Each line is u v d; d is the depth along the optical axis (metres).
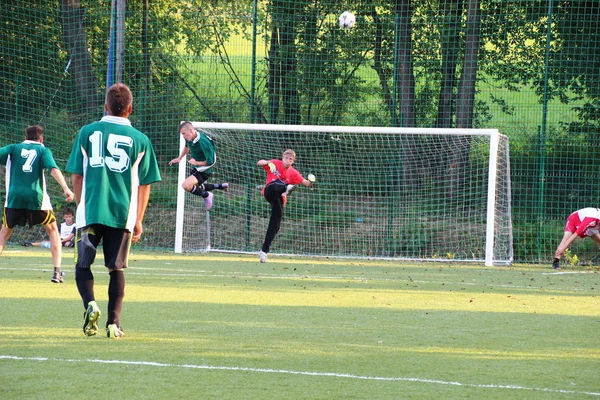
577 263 35.97
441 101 40.19
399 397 10.26
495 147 34.62
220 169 39.28
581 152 37.81
